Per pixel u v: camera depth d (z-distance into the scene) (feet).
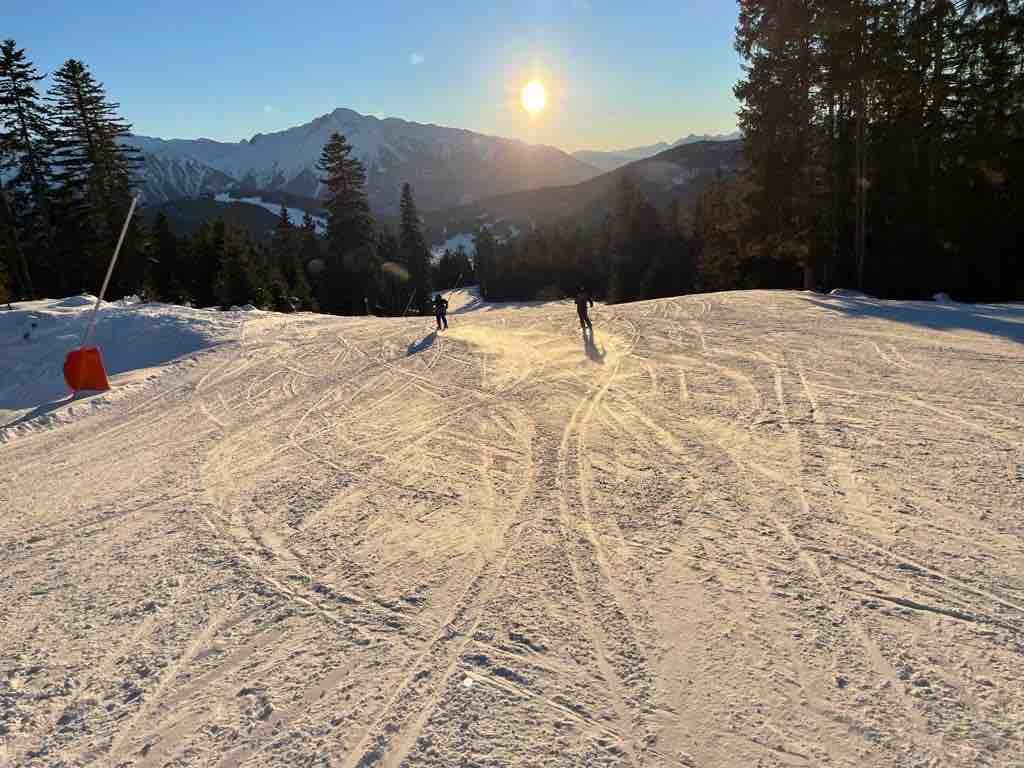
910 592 13.30
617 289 204.33
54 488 24.12
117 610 14.89
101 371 40.65
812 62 82.23
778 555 15.24
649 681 11.32
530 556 16.15
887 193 87.86
